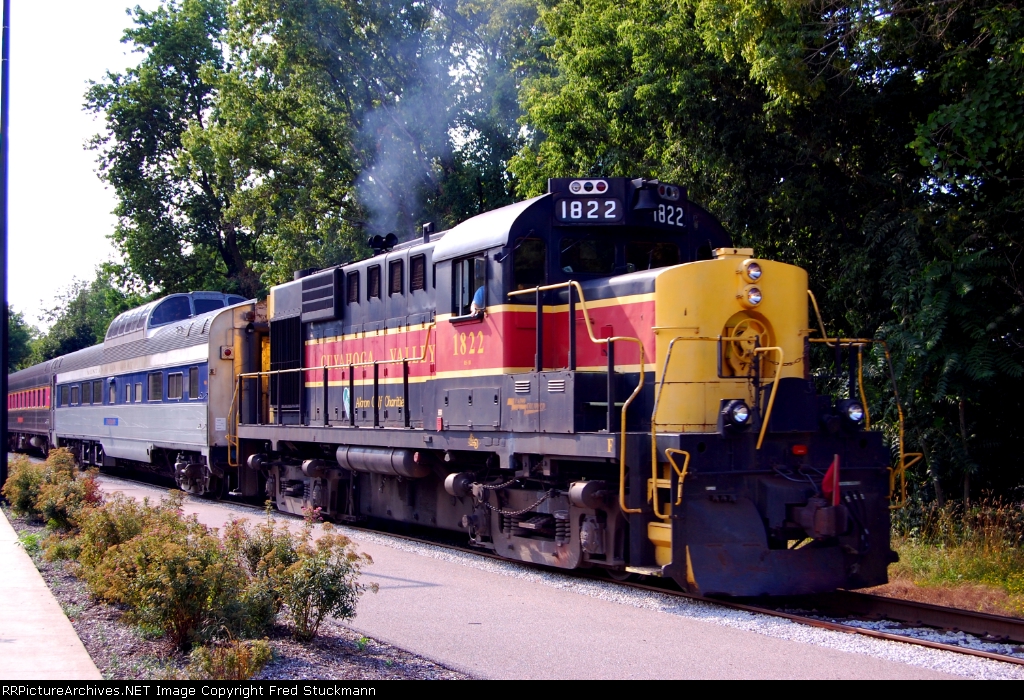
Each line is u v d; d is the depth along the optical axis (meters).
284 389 16.95
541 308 9.98
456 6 28.47
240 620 6.95
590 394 9.52
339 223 30.11
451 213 27.31
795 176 15.36
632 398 8.91
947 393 12.74
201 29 42.59
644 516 9.03
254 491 18.48
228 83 29.86
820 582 8.84
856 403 9.53
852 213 15.43
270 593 7.31
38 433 36.12
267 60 29.17
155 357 22.28
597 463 9.89
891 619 8.88
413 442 12.28
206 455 18.62
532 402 9.98
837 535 8.73
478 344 10.91
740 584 8.55
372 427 13.48
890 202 14.35
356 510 15.00
